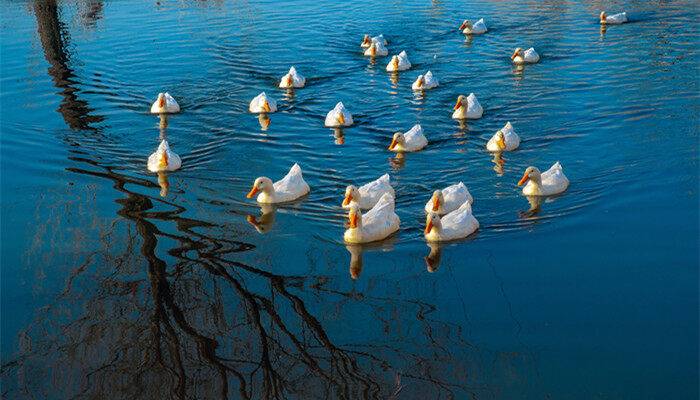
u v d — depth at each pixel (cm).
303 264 1449
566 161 1938
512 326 1204
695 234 1466
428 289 1334
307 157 2030
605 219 1567
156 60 2947
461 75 2786
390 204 1602
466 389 1065
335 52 3120
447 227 1541
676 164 1850
